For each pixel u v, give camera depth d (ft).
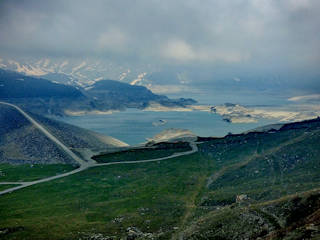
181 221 491.31
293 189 499.10
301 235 293.43
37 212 561.84
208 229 389.19
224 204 534.37
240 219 384.88
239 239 352.49
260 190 531.50
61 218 531.09
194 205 562.66
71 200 623.77
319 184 489.67
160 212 540.93
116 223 504.02
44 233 469.16
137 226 487.61
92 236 451.53
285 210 368.27
